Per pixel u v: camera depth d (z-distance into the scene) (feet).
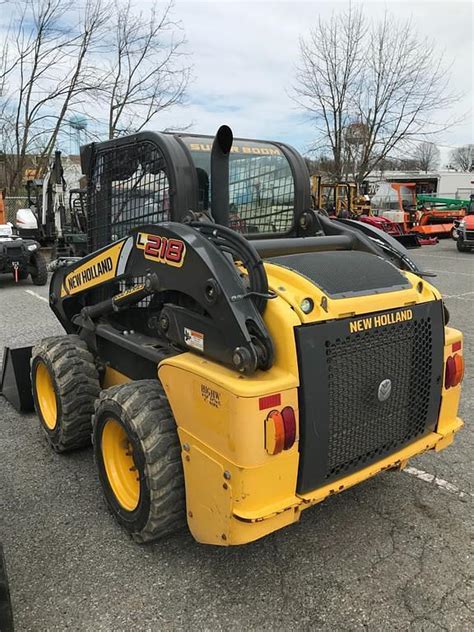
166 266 9.12
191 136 10.72
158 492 8.83
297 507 8.02
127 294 10.57
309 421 7.96
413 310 9.32
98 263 11.43
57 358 12.44
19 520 10.62
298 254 9.65
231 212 11.23
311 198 12.39
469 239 60.95
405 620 8.16
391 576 9.07
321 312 8.05
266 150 11.68
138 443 8.95
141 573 9.14
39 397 13.87
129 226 11.44
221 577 9.05
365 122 85.05
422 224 74.28
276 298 8.04
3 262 37.29
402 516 10.73
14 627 8.02
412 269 10.58
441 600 8.55
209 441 8.02
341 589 8.77
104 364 12.80
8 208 68.64
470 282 40.04
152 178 10.46
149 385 9.57
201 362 8.37
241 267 8.87
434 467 12.70
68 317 13.80
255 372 7.85
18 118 70.95
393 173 129.59
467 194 124.47
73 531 10.27
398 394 9.27
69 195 45.62
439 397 10.11
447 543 9.91
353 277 8.93
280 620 8.16
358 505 11.10
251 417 7.40
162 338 10.57
